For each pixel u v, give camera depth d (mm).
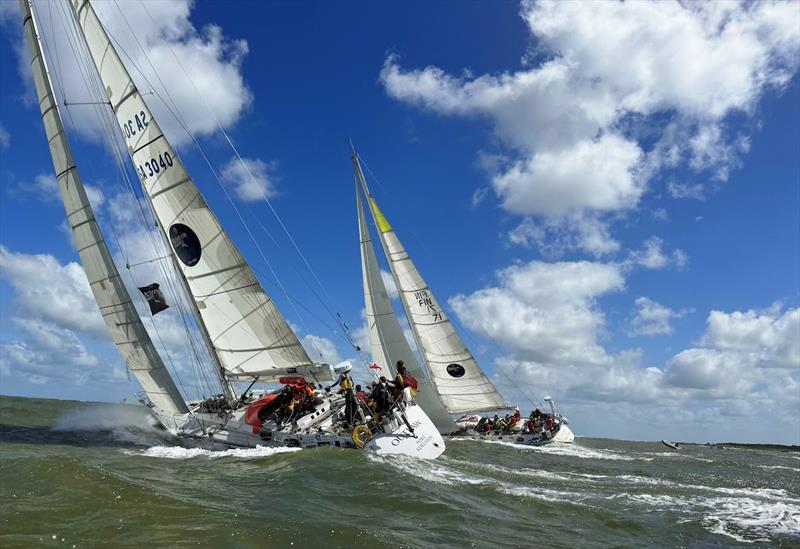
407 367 25562
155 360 15734
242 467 11367
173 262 16797
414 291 30859
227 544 6293
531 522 8523
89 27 16688
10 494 7559
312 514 7746
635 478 14289
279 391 15570
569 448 23984
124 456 12500
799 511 10539
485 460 16234
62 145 15812
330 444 13633
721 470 18719
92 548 5906
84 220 15906
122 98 16656
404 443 13539
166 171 16203
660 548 7766
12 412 24156
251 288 15883
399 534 7172
